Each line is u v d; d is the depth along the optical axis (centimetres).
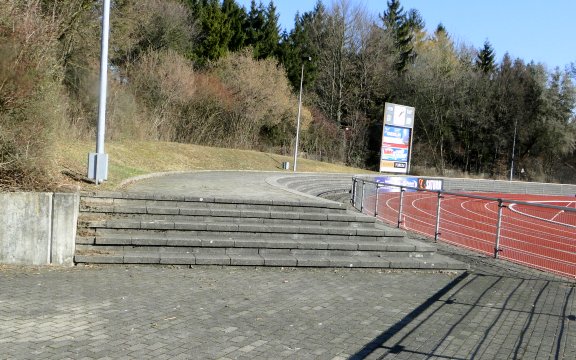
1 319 581
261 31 6003
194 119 4419
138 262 874
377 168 6041
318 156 5412
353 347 552
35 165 962
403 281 884
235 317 634
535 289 850
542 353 552
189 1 5444
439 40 7156
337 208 1191
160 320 606
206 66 4928
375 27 6397
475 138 6694
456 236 1477
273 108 4959
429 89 6462
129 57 4078
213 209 1070
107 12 1212
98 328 568
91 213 988
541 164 6781
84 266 852
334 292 782
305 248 988
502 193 5050
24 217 838
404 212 2197
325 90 6266
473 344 575
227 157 3684
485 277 934
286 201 1167
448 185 4412
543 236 1666
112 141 2886
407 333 605
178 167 2795
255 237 1013
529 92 6631
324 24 6512
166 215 1030
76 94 2612
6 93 878
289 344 550
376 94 6397
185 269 873
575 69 6619
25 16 929
